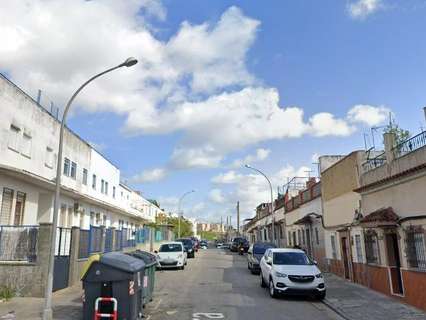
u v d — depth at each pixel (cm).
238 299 1502
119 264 1002
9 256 1502
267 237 5441
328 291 1689
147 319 1132
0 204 1675
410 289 1359
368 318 1166
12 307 1284
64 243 1705
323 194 2531
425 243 1263
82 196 2462
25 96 1928
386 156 1547
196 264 3247
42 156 2130
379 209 1606
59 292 1573
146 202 5975
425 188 1267
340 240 2189
